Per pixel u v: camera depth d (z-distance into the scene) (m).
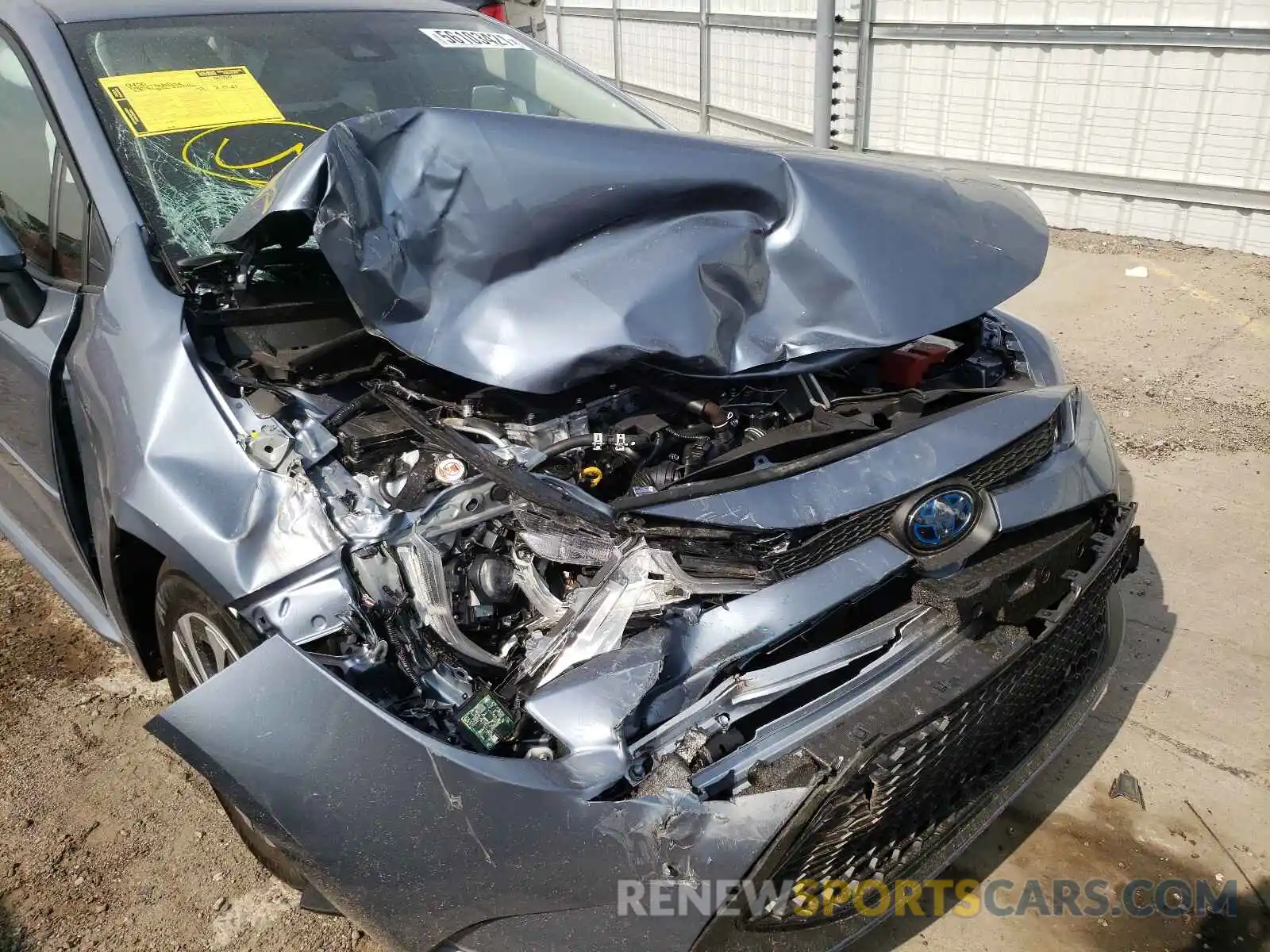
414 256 2.10
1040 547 2.17
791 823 1.71
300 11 3.27
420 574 1.87
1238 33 5.59
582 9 11.55
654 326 2.04
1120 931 2.21
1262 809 2.50
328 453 2.04
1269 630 3.10
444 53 3.37
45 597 3.33
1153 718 2.79
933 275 2.29
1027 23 6.35
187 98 2.83
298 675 1.75
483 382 2.01
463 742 1.76
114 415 2.21
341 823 1.75
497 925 1.79
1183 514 3.68
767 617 1.91
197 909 2.27
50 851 2.41
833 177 2.32
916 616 2.03
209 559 1.95
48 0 2.99
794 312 2.20
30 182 2.83
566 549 1.93
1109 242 6.41
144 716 2.82
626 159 2.14
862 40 7.23
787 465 2.06
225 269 2.44
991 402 2.29
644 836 1.69
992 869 2.37
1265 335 5.05
